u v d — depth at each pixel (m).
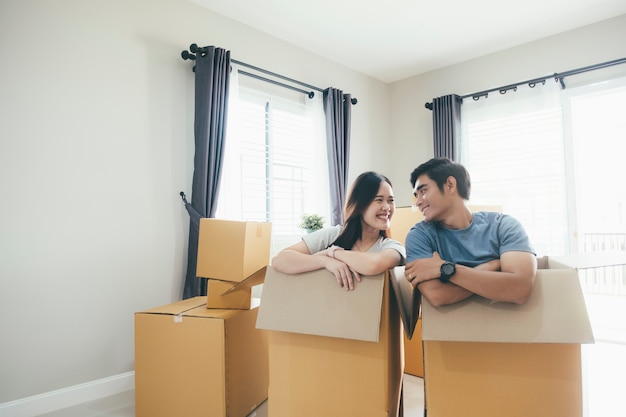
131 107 2.44
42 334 2.07
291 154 3.46
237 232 1.95
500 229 1.19
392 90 4.46
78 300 2.20
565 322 0.97
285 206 3.39
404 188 4.36
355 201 1.54
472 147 3.79
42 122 2.10
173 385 1.80
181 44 2.71
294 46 3.49
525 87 3.45
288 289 1.30
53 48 2.15
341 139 3.66
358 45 3.53
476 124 3.76
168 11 2.65
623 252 1.30
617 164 5.62
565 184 3.28
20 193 2.02
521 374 1.03
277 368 1.33
